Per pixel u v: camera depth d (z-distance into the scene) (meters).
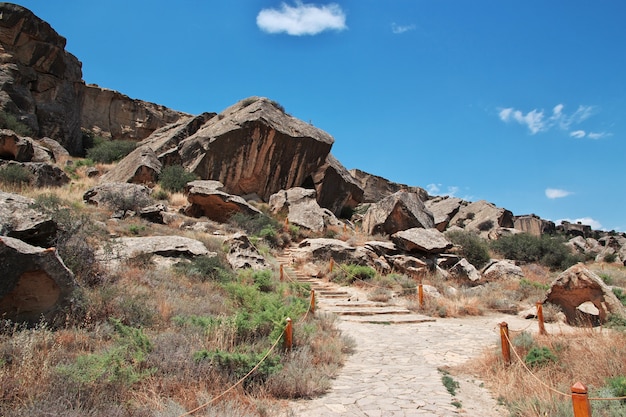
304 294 14.45
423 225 25.92
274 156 33.78
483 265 22.41
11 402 4.34
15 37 36.25
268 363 6.39
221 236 20.11
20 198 11.31
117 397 4.79
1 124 30.81
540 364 6.77
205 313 9.17
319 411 5.34
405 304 14.94
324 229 27.53
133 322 7.89
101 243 12.84
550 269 28.17
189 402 4.96
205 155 31.67
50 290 7.22
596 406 4.73
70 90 40.56
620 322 9.52
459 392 6.27
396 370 7.55
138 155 30.94
